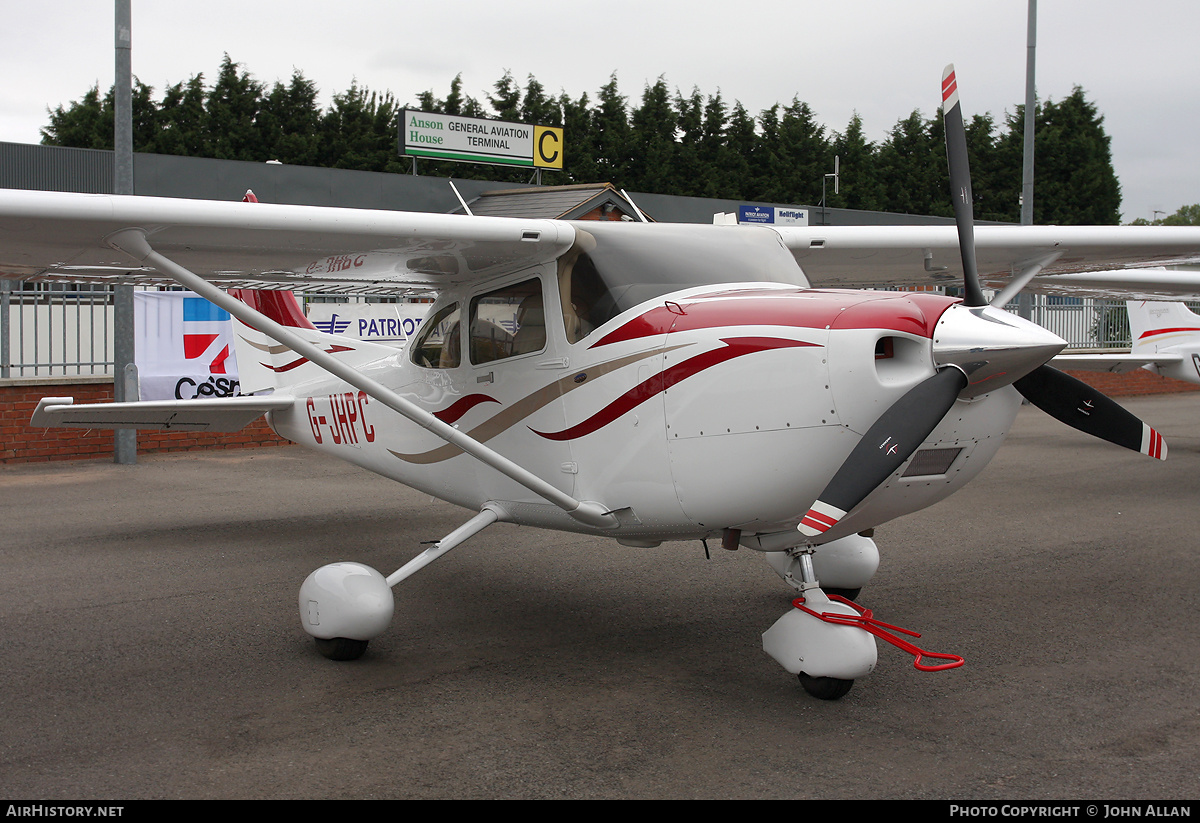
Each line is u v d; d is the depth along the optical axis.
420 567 4.10
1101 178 49.38
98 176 16.05
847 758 2.95
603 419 3.74
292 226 3.57
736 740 3.09
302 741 3.07
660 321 3.58
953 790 2.73
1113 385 18.55
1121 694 3.51
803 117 51.22
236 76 46.78
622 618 4.54
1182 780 2.79
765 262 3.99
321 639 3.86
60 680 3.64
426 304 12.32
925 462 3.33
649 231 4.00
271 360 6.25
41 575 5.31
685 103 49.66
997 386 3.18
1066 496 8.16
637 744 3.06
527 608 4.71
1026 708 3.38
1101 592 5.02
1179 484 8.78
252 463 9.88
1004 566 5.64
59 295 10.08
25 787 2.73
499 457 3.68
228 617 4.52
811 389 3.15
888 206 49.56
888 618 4.55
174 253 4.08
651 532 3.78
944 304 3.16
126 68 9.23
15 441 9.67
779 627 3.56
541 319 4.06
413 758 2.95
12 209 3.23
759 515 3.39
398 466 5.15
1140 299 9.48
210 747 3.02
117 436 9.68
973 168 49.56
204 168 16.14
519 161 20.83
